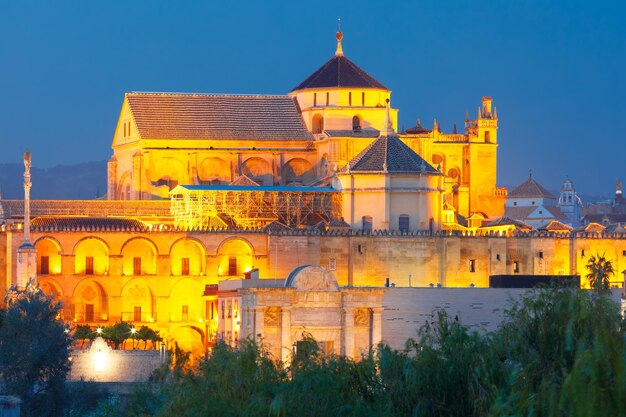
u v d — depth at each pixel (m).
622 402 97.19
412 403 123.75
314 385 126.31
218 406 128.50
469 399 121.44
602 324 106.62
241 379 132.38
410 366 125.31
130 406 163.75
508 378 118.94
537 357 116.44
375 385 128.25
